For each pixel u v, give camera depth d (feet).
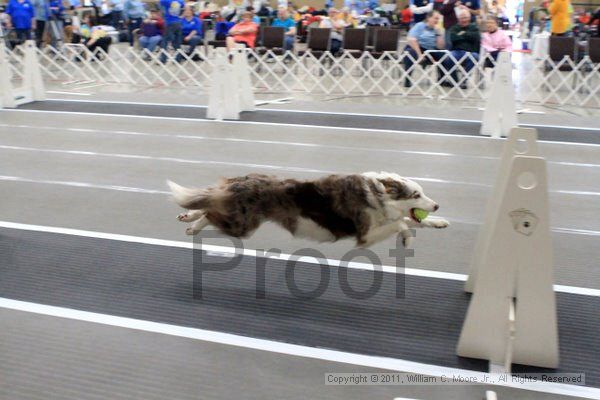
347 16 63.31
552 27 54.08
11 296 14.55
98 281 15.42
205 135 32.96
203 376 11.43
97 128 34.94
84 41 68.28
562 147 30.68
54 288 15.01
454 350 12.42
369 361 12.01
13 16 63.05
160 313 13.83
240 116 38.27
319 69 51.85
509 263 11.35
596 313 14.06
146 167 26.71
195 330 13.11
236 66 38.70
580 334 13.10
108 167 26.68
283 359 12.05
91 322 13.38
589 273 16.35
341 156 28.60
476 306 11.75
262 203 13.87
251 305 14.26
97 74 55.21
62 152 29.43
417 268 16.46
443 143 31.30
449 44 47.57
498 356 11.91
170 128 34.81
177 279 15.57
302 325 13.39
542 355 11.66
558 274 16.28
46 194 22.82
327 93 47.93
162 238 18.42
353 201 13.64
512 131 13.60
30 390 10.96
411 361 12.03
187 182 24.48
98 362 11.85
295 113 39.32
